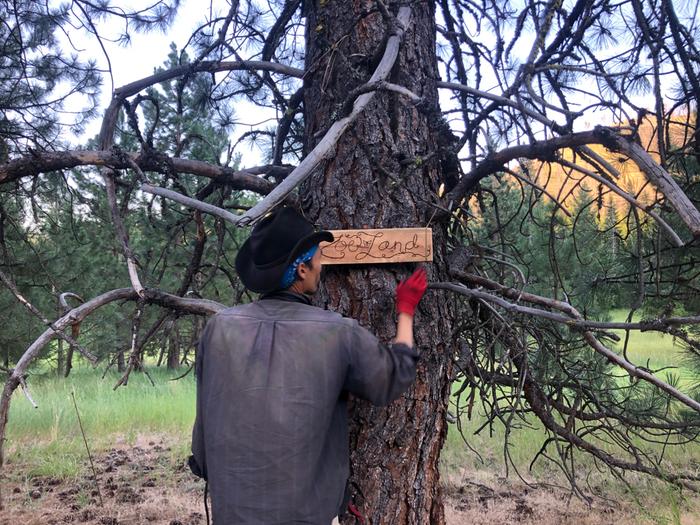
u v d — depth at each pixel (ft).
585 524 15.94
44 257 28.19
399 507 7.27
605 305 14.44
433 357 7.74
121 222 9.07
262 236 5.88
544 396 10.87
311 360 5.36
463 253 9.13
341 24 8.39
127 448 25.23
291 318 5.59
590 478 19.88
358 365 5.46
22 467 22.09
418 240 7.46
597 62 8.79
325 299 7.70
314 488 5.24
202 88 13.82
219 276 26.76
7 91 19.03
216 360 5.57
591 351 14.84
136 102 9.51
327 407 5.35
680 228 11.94
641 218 11.88
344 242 7.63
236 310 5.83
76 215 22.15
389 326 7.48
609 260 13.58
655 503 16.97
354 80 7.99
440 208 7.67
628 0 8.56
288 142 13.14
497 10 9.22
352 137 7.98
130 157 8.90
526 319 10.61
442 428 7.91
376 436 7.38
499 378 10.57
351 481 7.32
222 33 9.71
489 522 16.40
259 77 10.28
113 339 33.47
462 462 22.34
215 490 5.22
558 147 7.44
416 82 8.40
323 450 5.46
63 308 8.14
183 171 9.43
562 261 18.44
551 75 9.27
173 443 26.03
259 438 5.17
